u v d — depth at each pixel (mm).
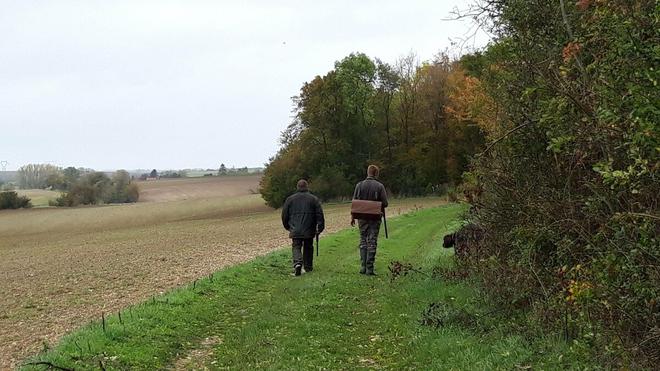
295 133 68125
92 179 90812
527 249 6625
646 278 4332
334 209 51969
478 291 8258
